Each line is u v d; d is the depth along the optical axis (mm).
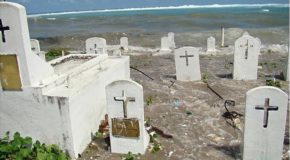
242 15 67938
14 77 7758
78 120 7984
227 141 8547
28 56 7617
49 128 7883
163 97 12297
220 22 53031
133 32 42531
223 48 24453
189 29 44031
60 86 8398
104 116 9906
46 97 7609
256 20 54594
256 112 6875
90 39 16250
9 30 7395
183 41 31344
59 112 7621
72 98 7613
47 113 7754
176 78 14766
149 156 7895
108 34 40062
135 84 7480
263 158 7219
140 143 7902
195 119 10031
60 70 10570
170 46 26734
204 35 35500
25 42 7484
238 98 11820
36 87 7660
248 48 13961
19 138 7652
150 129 9219
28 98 7812
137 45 29453
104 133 9102
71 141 7742
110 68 10719
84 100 8320
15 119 8148
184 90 13156
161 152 8078
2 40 7512
